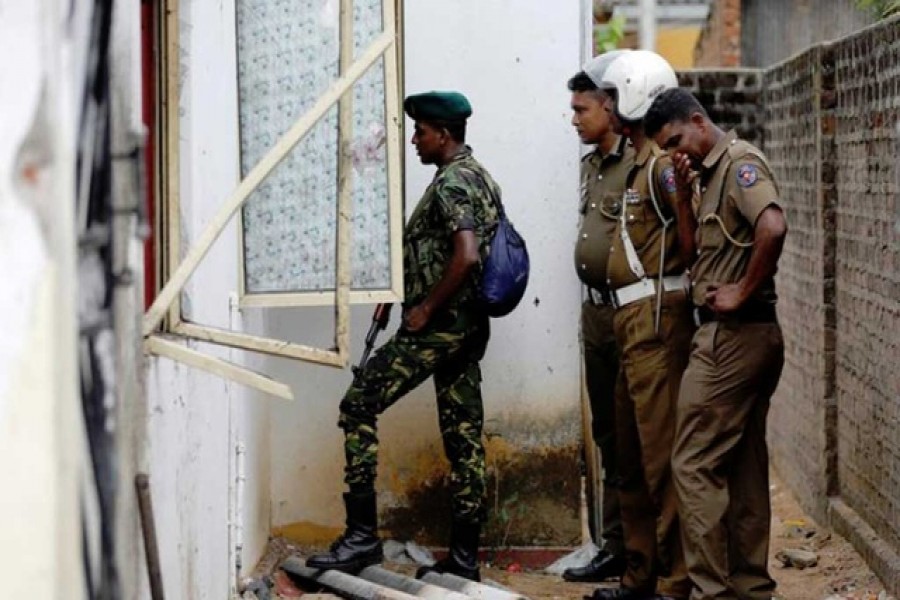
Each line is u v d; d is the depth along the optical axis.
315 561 6.36
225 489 5.87
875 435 7.01
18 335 2.64
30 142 2.65
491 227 6.28
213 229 4.31
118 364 3.31
